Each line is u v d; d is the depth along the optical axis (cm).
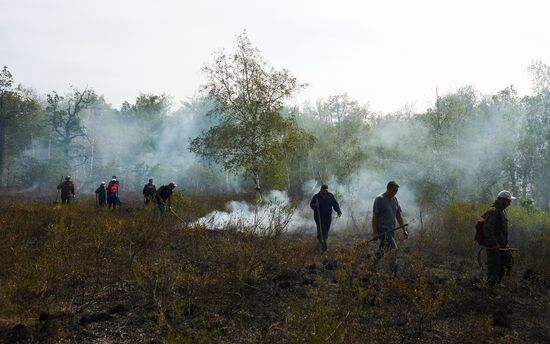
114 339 479
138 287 636
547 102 2677
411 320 538
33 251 779
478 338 498
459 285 706
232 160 2003
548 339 521
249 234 802
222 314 551
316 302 496
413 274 707
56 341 470
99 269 661
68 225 1120
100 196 1984
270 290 631
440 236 1072
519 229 1097
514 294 683
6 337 468
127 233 897
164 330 495
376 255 729
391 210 762
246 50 2016
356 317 498
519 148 2583
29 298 557
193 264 702
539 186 2641
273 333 489
